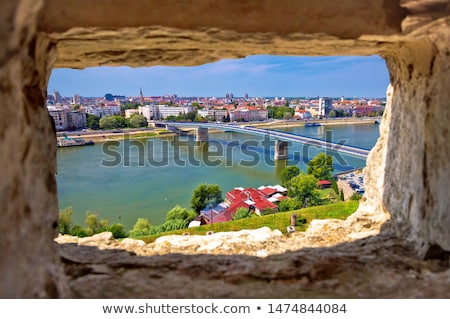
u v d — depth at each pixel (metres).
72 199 138.00
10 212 7.86
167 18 12.28
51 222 13.10
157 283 14.20
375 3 12.86
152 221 113.88
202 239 21.02
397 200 19.61
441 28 13.07
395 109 20.14
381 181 22.45
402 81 18.75
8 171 7.84
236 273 15.02
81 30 12.05
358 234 20.41
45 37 12.21
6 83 7.69
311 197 102.69
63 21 11.88
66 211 89.88
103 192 147.88
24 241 8.64
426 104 15.66
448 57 13.81
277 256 17.55
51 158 13.87
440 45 13.97
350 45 14.77
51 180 13.68
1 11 7.02
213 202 115.12
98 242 20.66
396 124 19.92
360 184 120.25
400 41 15.16
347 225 22.47
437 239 14.84
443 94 14.25
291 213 57.53
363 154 149.75
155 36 13.02
